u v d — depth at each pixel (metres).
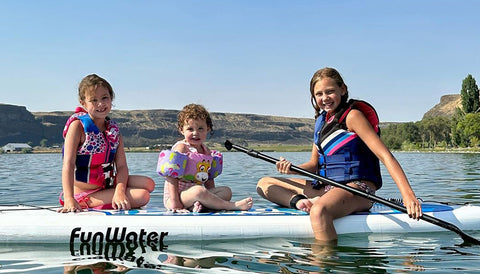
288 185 4.39
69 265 2.97
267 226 3.75
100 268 2.90
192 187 4.02
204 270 2.82
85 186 4.16
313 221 3.72
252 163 19.06
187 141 4.27
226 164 18.00
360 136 4.00
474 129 84.56
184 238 3.65
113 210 3.97
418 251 3.32
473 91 97.75
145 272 2.79
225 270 2.82
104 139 4.12
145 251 3.34
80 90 4.11
